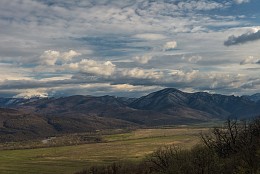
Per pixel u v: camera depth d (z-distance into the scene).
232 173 51.50
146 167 103.12
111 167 136.62
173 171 62.31
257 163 49.28
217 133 67.56
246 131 64.38
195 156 62.19
